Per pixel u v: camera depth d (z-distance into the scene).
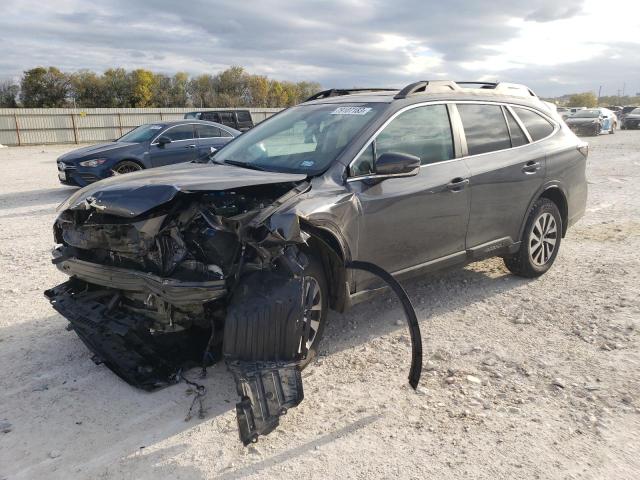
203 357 3.51
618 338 4.16
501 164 4.88
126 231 3.23
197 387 3.45
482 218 4.76
